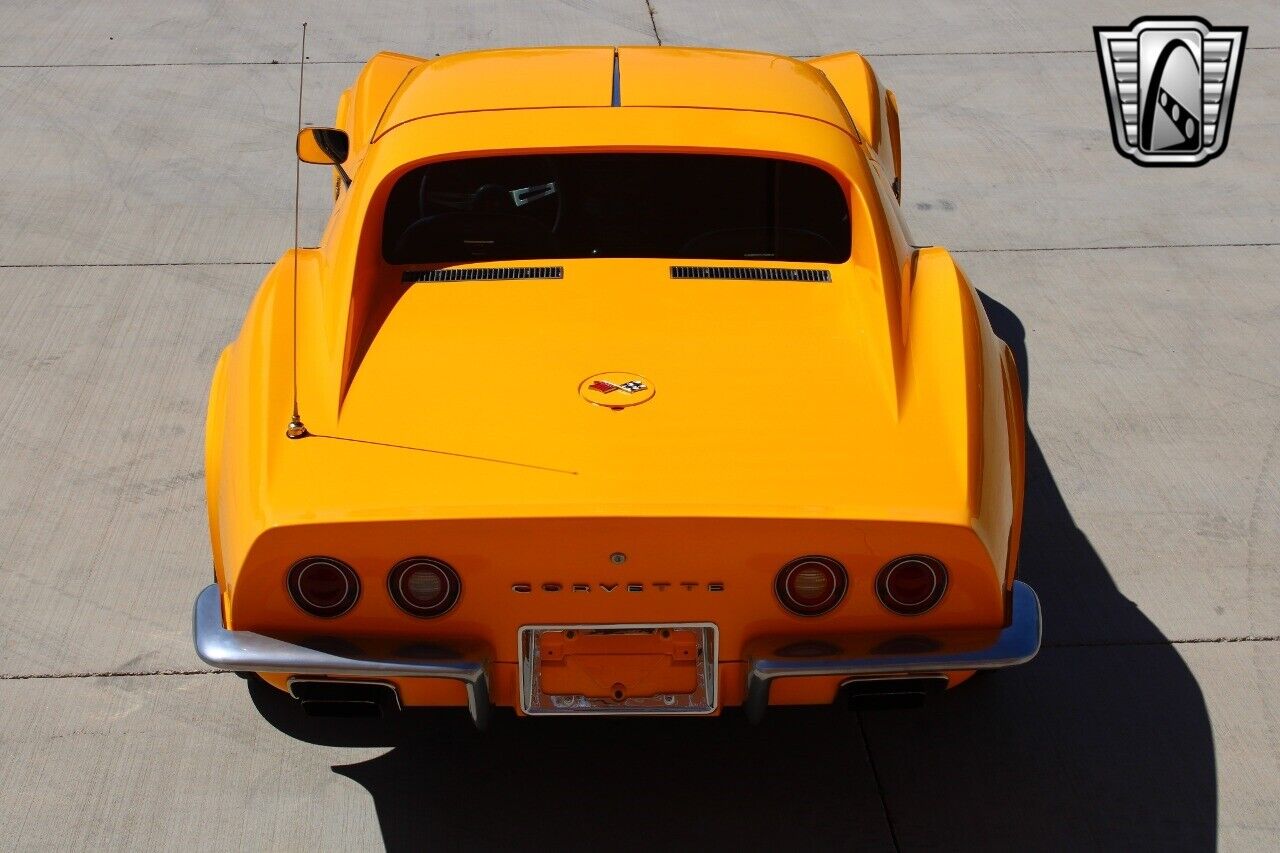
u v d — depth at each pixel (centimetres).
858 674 293
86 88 783
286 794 348
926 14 905
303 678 301
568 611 294
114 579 424
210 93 779
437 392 324
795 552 287
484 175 388
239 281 598
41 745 361
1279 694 383
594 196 386
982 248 638
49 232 635
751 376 329
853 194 380
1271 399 523
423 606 293
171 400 515
